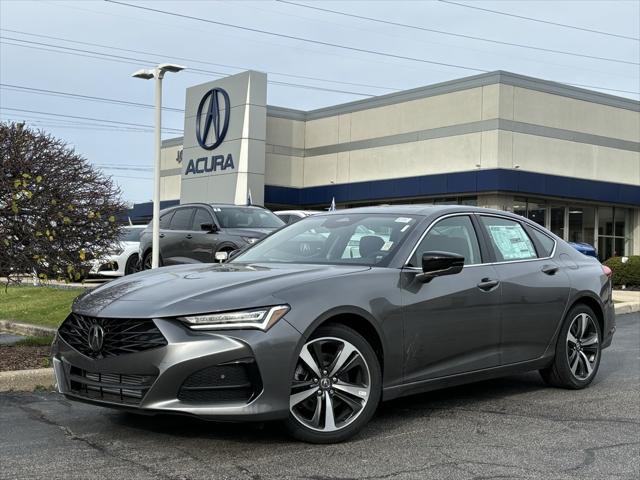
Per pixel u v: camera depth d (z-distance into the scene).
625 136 30.38
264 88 31.70
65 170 7.36
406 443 4.91
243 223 13.95
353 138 32.62
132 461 4.39
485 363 5.80
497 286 5.89
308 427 4.68
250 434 4.97
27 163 7.06
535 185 26.75
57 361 4.93
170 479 4.08
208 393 4.35
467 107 27.78
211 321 4.38
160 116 12.78
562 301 6.51
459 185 27.23
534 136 27.56
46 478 4.08
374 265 5.34
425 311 5.30
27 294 12.95
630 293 18.78
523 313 6.11
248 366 4.39
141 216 43.69
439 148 28.80
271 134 34.03
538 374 7.55
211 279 4.94
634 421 5.61
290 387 4.50
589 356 6.93
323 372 4.73
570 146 28.59
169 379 4.31
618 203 29.88
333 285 4.86
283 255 5.92
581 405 6.14
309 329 4.58
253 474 4.18
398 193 29.75
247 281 4.82
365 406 4.89
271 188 33.72
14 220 7.11
